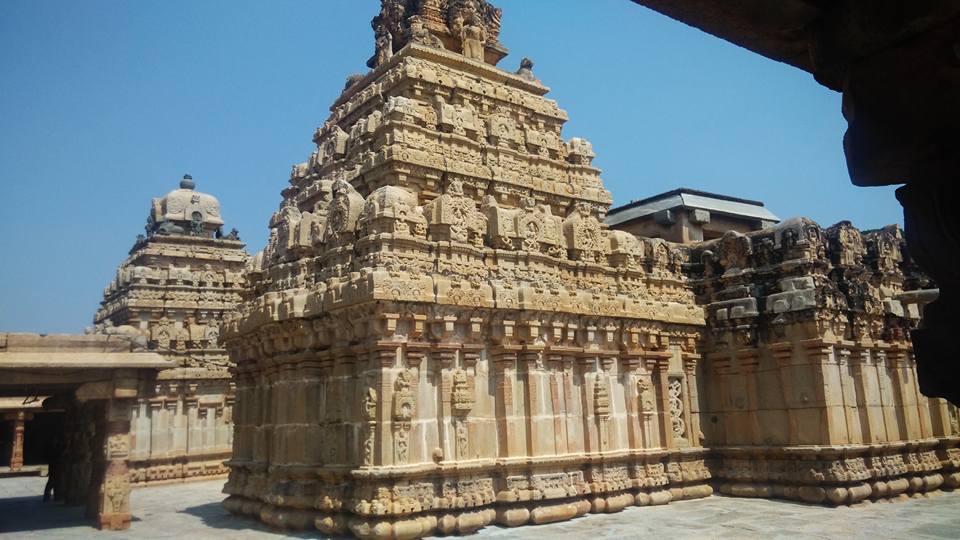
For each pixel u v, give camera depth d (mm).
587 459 19844
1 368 18703
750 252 24797
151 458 33500
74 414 26500
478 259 19859
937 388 3080
